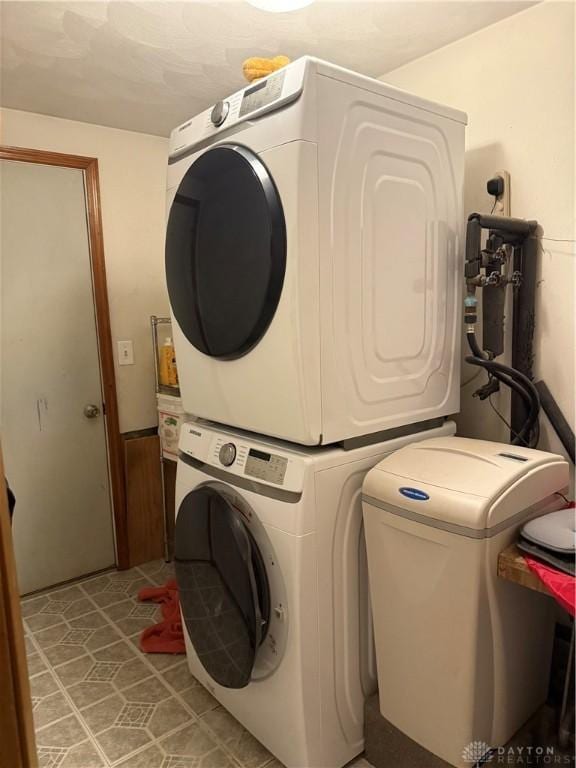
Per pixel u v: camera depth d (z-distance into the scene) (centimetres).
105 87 210
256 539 142
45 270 245
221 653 154
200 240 151
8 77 200
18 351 242
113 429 268
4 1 152
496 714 134
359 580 148
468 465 133
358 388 142
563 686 156
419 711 135
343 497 141
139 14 160
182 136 162
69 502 263
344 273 134
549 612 148
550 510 136
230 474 152
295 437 135
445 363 168
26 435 248
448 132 156
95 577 271
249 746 162
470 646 121
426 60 191
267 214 126
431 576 126
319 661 140
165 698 183
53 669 200
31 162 236
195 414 174
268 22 165
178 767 154
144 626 227
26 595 254
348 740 151
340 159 129
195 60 190
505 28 168
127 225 265
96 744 163
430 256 157
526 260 168
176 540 169
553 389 169
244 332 139
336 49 186
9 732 79
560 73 157
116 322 267
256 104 133
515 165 171
